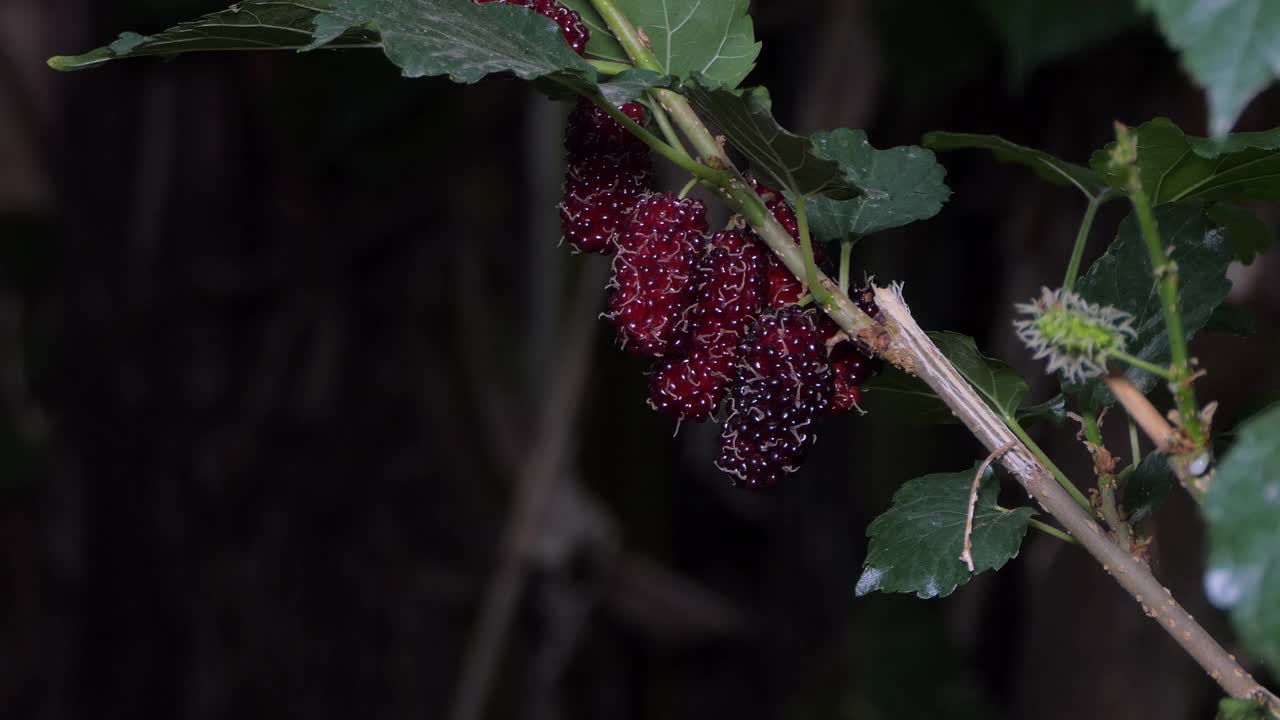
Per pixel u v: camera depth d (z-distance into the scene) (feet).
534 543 17.20
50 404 20.30
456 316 20.68
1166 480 4.54
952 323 18.03
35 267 20.26
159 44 4.52
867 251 17.95
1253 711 3.68
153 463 20.38
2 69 19.20
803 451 4.71
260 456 20.67
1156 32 11.12
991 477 4.70
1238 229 5.49
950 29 14.11
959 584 4.45
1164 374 3.65
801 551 19.27
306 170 20.57
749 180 4.92
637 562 19.83
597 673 21.65
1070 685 13.35
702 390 4.79
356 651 20.59
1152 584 4.23
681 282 4.65
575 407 17.03
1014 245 13.98
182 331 20.47
